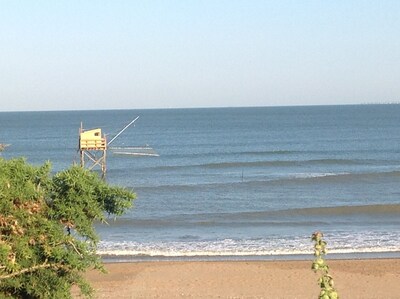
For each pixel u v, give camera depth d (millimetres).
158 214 35188
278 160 64375
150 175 53906
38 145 85312
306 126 127875
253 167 59000
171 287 21250
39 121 174000
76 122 162500
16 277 12422
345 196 42094
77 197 12508
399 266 23609
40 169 12836
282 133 107625
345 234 29500
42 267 12344
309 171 55656
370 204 36938
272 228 31266
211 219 33625
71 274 13445
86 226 12695
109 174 54188
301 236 29141
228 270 23156
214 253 26000
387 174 50188
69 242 12570
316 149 77875
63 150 76812
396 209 35844
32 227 12266
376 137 94938
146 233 30031
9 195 11867
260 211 35625
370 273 22766
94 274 22594
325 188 45312
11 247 11883
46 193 12656
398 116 170625
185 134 108312
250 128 123875
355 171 54875
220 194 42750
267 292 20734
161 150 78375
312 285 21438
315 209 35562
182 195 42281
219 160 65750
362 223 32375
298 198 41344
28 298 12938
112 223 32094
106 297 20125
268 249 26578
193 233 30109
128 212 35094
